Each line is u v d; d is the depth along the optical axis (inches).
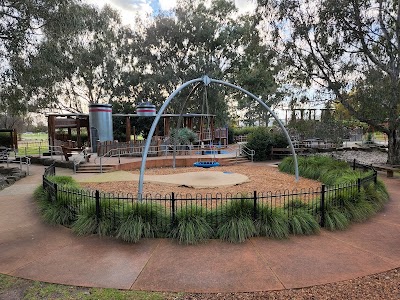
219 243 199.2
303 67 581.3
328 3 497.0
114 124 1213.7
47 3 464.1
